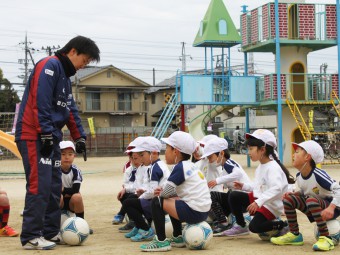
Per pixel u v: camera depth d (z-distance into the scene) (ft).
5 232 25.41
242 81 75.82
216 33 82.23
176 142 21.68
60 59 22.16
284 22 72.54
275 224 23.21
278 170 22.94
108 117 176.96
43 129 21.11
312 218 22.62
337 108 74.95
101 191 47.88
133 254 20.77
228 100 75.61
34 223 21.58
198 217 21.44
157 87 200.85
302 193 22.71
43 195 21.53
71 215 25.76
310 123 74.33
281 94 73.05
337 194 21.22
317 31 73.31
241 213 24.70
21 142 21.58
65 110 22.56
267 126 171.63
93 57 22.52
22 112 21.76
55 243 22.50
